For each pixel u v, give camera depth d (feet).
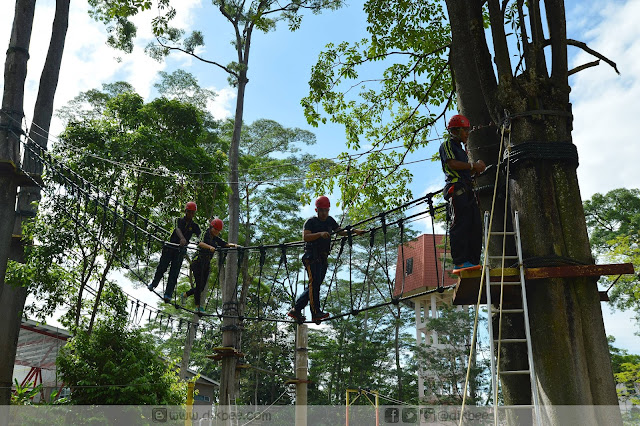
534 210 23.45
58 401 53.01
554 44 25.57
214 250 32.86
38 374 79.00
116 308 59.98
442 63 47.88
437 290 26.66
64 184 42.96
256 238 112.27
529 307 22.77
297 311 29.68
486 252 21.79
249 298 104.42
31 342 82.69
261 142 112.16
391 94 52.70
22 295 53.62
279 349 130.93
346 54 51.37
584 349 21.70
